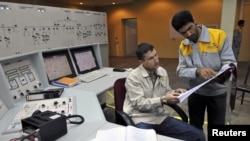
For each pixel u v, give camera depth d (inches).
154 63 57.6
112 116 115.3
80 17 141.2
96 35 161.8
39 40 110.3
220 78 55.0
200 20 287.7
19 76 58.5
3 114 46.8
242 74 196.5
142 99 56.9
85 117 46.1
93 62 100.0
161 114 61.7
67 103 53.0
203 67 61.1
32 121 36.8
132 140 35.7
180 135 59.0
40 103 53.2
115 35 375.6
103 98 124.7
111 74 91.9
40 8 108.8
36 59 65.6
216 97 63.2
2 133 38.9
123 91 63.2
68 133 39.3
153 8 320.8
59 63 79.8
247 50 266.7
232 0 171.3
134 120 58.7
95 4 346.9
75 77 83.0
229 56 57.9
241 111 111.3
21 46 100.4
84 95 61.1
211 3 274.8
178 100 51.6
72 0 294.5
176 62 283.9
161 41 326.6
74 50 89.7
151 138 36.6
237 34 200.2
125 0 302.2
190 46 62.4
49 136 35.7
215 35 58.7
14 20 95.6
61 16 123.8
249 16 253.8
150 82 60.4
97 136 37.4
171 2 303.0
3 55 91.7
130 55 380.8
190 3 289.4
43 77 67.0
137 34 353.1
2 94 49.7
